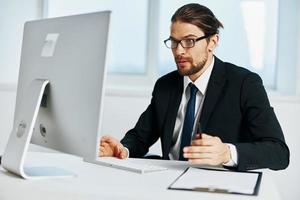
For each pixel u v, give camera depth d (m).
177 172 1.38
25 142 1.27
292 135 2.84
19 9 3.17
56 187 1.15
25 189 1.15
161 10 3.16
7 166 1.33
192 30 1.81
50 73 1.35
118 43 3.23
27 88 1.45
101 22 1.22
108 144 1.71
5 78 3.18
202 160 1.38
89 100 1.23
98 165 1.49
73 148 1.29
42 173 1.32
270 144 1.55
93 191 1.12
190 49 1.82
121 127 2.99
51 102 1.34
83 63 1.25
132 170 1.39
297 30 2.92
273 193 1.14
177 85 1.97
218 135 1.81
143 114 2.09
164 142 1.91
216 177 1.30
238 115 1.82
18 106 1.50
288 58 3.00
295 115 2.83
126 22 3.21
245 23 3.08
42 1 3.18
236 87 1.85
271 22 3.08
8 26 3.17
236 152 1.43
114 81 3.21
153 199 1.07
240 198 1.08
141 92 2.95
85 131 1.24
